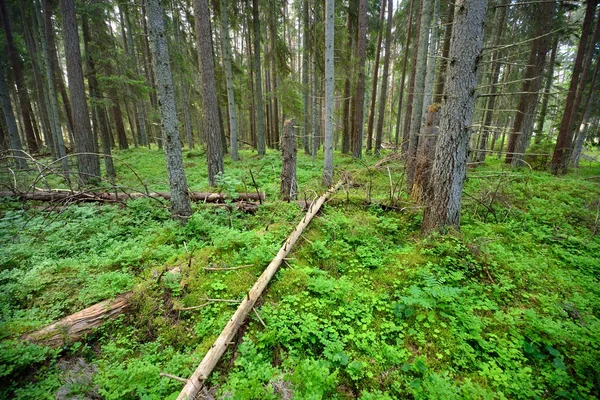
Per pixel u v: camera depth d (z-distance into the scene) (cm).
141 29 2055
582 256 546
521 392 289
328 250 533
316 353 339
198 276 450
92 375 313
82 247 561
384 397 277
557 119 1998
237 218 709
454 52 505
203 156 1922
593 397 283
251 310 385
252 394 267
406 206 738
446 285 437
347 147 2014
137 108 2648
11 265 509
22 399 286
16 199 812
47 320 371
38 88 1619
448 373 312
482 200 779
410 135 1024
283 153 791
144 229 630
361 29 1462
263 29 2016
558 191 950
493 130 581
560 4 1409
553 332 342
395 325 374
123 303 400
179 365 315
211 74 985
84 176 1087
